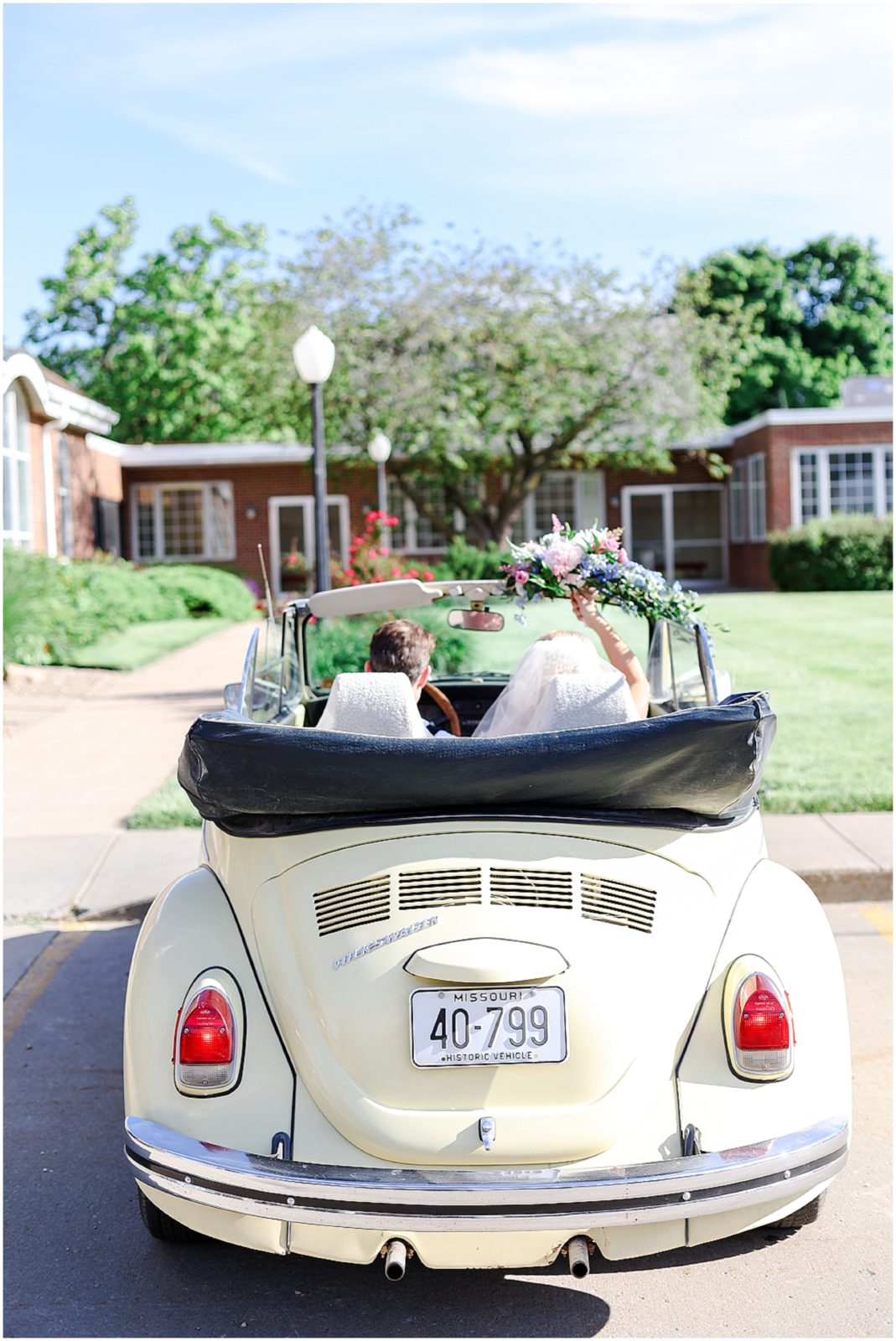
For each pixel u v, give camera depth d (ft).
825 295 160.86
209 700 43.47
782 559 93.50
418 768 9.34
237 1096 9.32
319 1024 9.27
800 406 156.46
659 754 9.38
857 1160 12.48
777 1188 9.04
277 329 69.87
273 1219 8.84
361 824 9.61
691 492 113.70
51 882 22.00
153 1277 10.68
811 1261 10.76
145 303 145.18
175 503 106.32
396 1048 9.02
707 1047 9.48
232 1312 10.12
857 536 91.76
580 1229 8.68
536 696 13.43
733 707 9.73
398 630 13.61
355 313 67.67
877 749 30.71
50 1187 12.30
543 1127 8.95
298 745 9.37
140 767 32.12
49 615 52.16
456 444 72.23
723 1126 9.18
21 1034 16.20
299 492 105.81
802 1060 9.50
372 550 53.93
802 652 50.96
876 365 159.74
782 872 10.89
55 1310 10.14
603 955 9.22
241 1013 9.52
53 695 45.14
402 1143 8.93
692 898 9.82
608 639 15.07
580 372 69.46
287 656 16.29
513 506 80.38
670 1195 8.77
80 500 82.79
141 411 142.72
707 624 14.80
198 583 83.20
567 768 9.37
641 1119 9.17
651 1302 10.18
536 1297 10.28
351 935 9.32
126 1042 9.80
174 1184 9.09
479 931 9.14
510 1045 8.98
